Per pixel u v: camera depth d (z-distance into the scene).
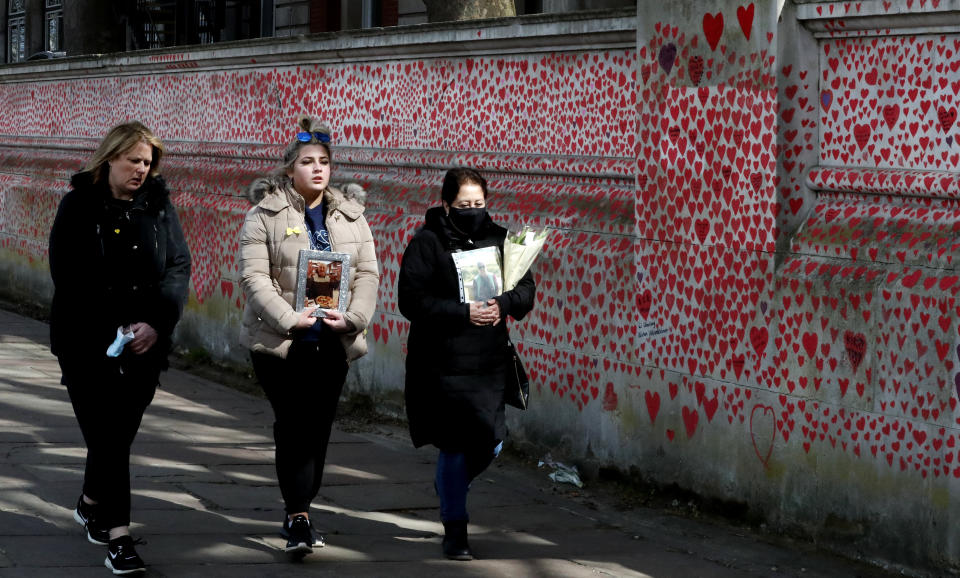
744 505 5.82
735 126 5.82
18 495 5.75
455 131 7.80
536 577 5.04
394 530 5.66
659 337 6.24
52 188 12.75
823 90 5.59
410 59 8.15
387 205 8.23
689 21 6.03
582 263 6.69
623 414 6.46
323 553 5.21
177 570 4.85
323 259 5.07
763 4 5.66
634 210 6.56
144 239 4.81
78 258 4.76
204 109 10.64
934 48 5.11
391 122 8.37
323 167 5.10
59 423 7.41
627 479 6.46
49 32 34.59
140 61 11.45
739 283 5.80
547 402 6.96
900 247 5.16
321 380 5.12
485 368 5.21
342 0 22.30
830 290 5.35
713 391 5.95
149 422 7.73
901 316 5.06
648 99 6.29
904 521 5.07
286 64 9.43
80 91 12.91
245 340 5.12
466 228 5.26
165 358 4.91
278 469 5.15
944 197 5.09
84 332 4.78
